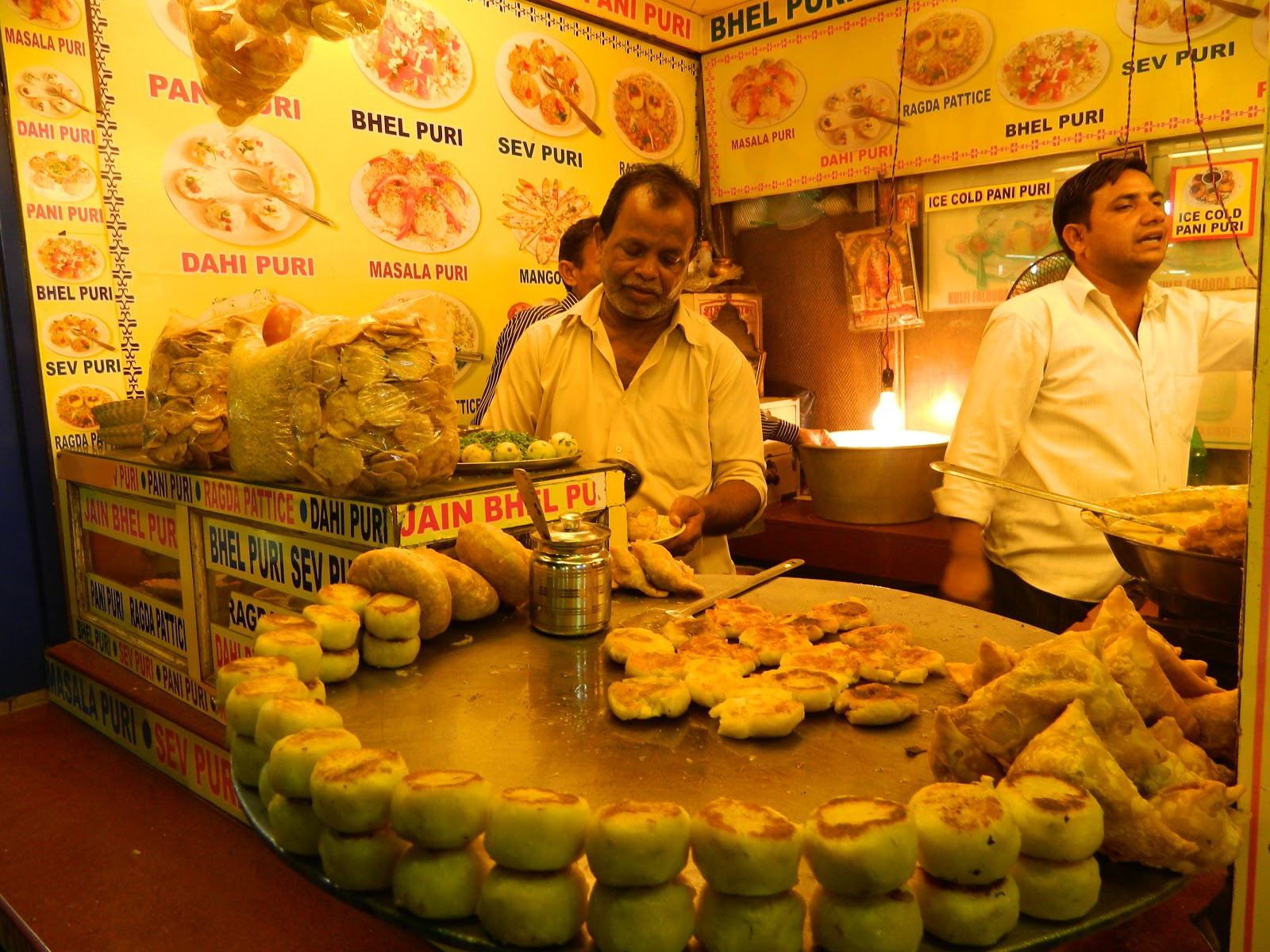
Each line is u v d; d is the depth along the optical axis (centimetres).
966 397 224
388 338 149
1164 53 293
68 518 257
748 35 405
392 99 314
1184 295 240
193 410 190
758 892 60
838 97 378
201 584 196
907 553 303
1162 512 150
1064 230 225
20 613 265
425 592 124
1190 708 89
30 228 251
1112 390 215
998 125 333
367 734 98
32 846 180
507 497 157
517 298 362
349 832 71
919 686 112
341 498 149
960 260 354
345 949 143
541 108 362
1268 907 81
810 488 333
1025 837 64
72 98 252
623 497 181
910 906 61
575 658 124
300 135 292
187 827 188
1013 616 235
